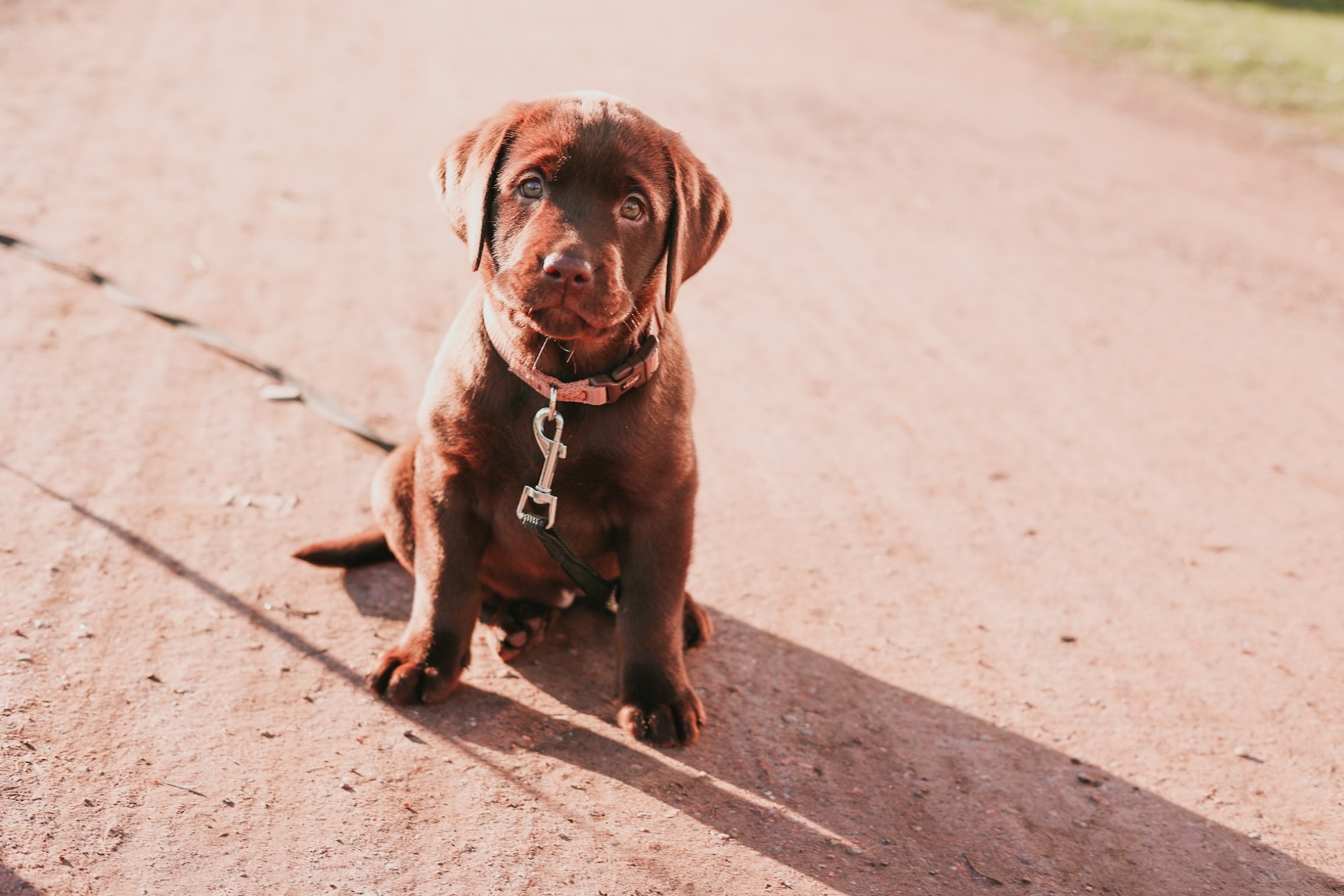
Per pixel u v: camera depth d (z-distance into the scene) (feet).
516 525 4.29
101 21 10.95
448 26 12.79
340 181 7.81
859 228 8.57
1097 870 4.11
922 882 4.02
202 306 5.85
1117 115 13.12
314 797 4.00
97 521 4.66
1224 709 4.61
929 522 5.27
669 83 11.64
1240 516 5.49
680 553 4.29
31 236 6.13
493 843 3.96
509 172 4.10
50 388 5.19
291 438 5.16
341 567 4.64
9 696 4.11
